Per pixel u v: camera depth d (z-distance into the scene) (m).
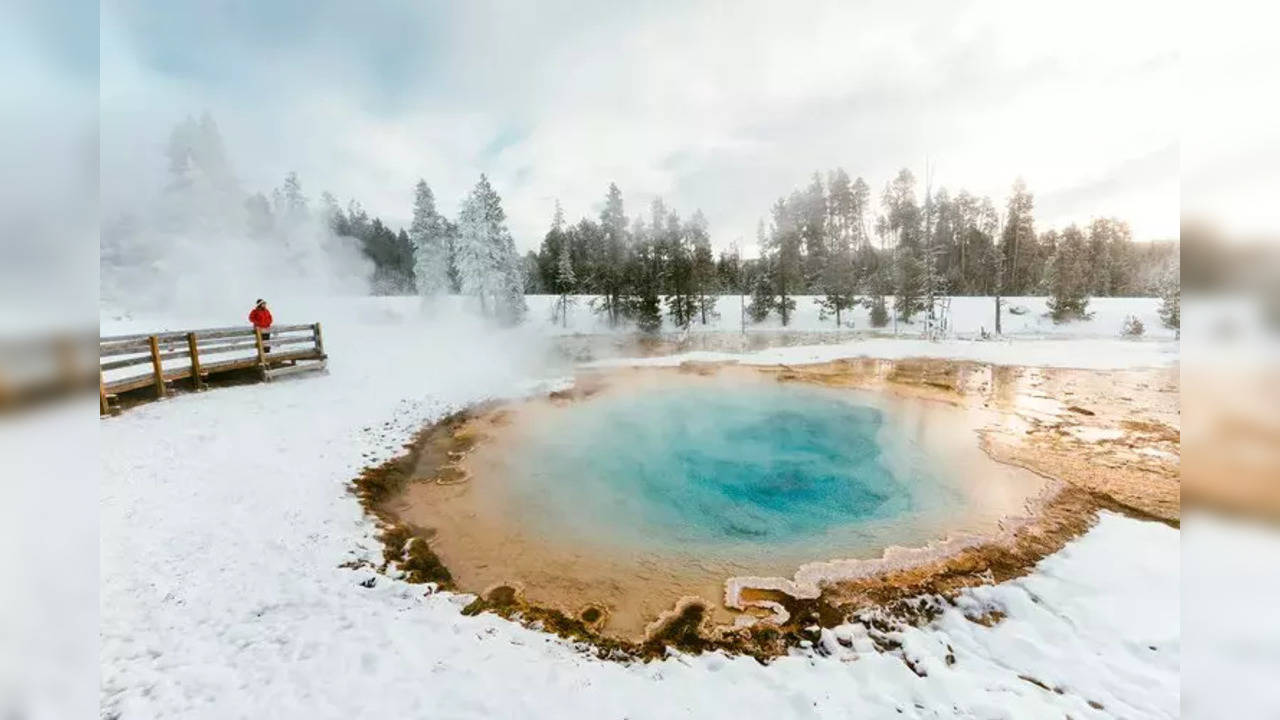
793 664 4.31
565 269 32.03
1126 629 4.54
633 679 4.11
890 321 31.09
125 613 4.45
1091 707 3.76
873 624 4.82
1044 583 5.25
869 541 6.32
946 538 6.30
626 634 4.74
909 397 13.18
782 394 13.69
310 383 11.98
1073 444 9.34
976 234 42.00
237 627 4.41
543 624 4.86
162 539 5.59
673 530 6.68
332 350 16.53
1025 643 4.45
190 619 4.45
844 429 10.70
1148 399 12.61
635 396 13.45
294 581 5.18
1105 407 11.84
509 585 5.50
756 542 6.36
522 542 6.37
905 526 6.65
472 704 3.72
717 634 4.73
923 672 4.18
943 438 9.90
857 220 43.56
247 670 3.91
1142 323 26.19
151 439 7.95
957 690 3.94
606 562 5.95
